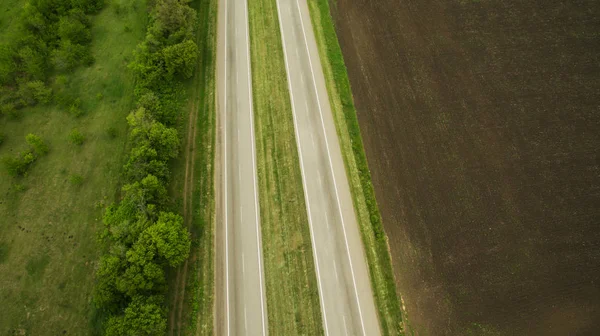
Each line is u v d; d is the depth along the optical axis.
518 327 39.56
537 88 54.59
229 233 46.06
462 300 40.84
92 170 50.31
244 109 55.00
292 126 53.09
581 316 40.00
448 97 54.06
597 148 49.72
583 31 59.66
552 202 46.16
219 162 50.94
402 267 42.81
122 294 39.50
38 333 40.75
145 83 54.03
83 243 45.53
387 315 40.69
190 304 41.97
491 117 52.28
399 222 45.28
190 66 56.12
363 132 51.69
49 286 43.16
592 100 53.44
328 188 48.25
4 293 42.84
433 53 58.19
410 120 52.25
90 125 53.91
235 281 43.28
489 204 46.06
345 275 42.97
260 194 48.53
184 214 47.16
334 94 55.28
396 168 48.75
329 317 41.00
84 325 40.91
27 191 49.19
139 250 39.62
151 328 36.72
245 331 40.72
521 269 42.28
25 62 58.28
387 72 56.59
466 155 49.44
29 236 46.19
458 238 44.06
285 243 45.19
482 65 56.88
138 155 46.06
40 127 54.12
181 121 53.75
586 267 42.41
